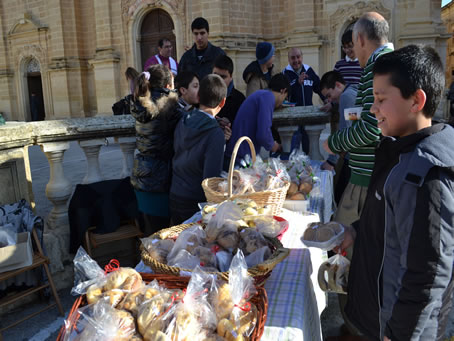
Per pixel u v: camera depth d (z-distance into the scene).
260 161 2.62
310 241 1.62
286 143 4.44
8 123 3.32
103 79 18.81
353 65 5.17
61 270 3.41
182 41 16.69
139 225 3.56
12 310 3.10
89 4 19.47
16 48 22.00
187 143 2.65
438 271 1.11
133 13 17.61
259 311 1.24
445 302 1.31
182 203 2.75
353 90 2.85
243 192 2.26
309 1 14.04
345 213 2.49
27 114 22.83
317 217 2.35
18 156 3.18
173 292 1.24
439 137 1.17
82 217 3.35
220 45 14.23
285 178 2.52
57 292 3.36
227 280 1.33
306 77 6.10
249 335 1.14
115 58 18.34
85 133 3.56
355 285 1.53
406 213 1.15
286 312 1.34
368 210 1.44
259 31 14.93
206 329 1.13
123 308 1.18
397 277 1.27
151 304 1.15
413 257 1.13
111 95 18.73
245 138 2.20
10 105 23.06
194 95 3.25
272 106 3.29
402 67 1.22
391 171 1.24
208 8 14.35
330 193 3.31
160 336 1.05
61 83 20.12
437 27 12.65
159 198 3.02
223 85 2.70
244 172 2.49
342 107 2.86
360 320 1.51
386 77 1.25
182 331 1.07
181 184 2.76
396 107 1.26
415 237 1.12
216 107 2.72
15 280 3.01
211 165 2.61
